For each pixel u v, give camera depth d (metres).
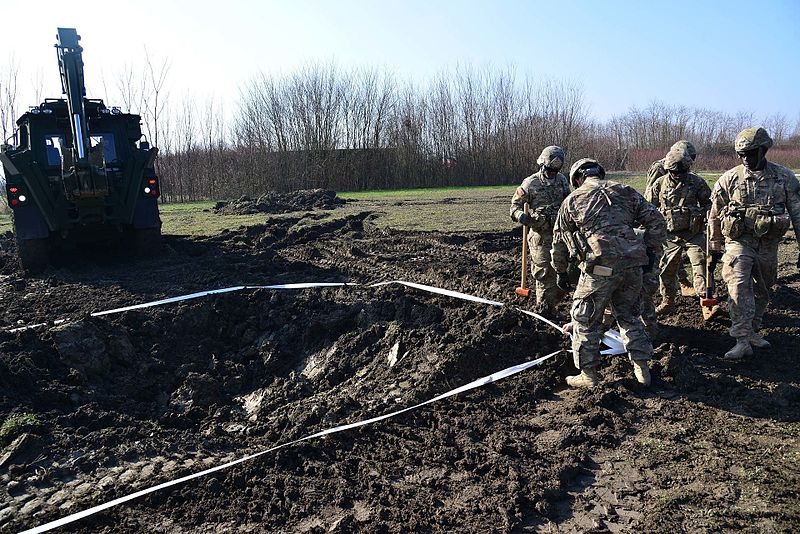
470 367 5.88
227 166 32.72
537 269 6.69
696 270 6.77
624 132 46.44
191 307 7.86
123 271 10.15
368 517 3.88
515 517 3.78
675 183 6.72
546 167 6.57
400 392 5.68
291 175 33.53
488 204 19.77
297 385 6.58
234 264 9.89
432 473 4.34
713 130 44.41
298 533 3.79
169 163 31.38
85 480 4.64
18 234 9.95
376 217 16.19
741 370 5.54
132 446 5.12
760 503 3.74
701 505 3.77
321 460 4.61
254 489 4.28
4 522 4.10
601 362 5.90
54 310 7.84
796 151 33.94
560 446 4.55
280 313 7.83
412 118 35.62
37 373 6.10
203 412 6.20
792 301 7.05
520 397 5.37
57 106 10.42
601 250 5.08
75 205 9.76
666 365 5.53
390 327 7.03
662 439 4.55
